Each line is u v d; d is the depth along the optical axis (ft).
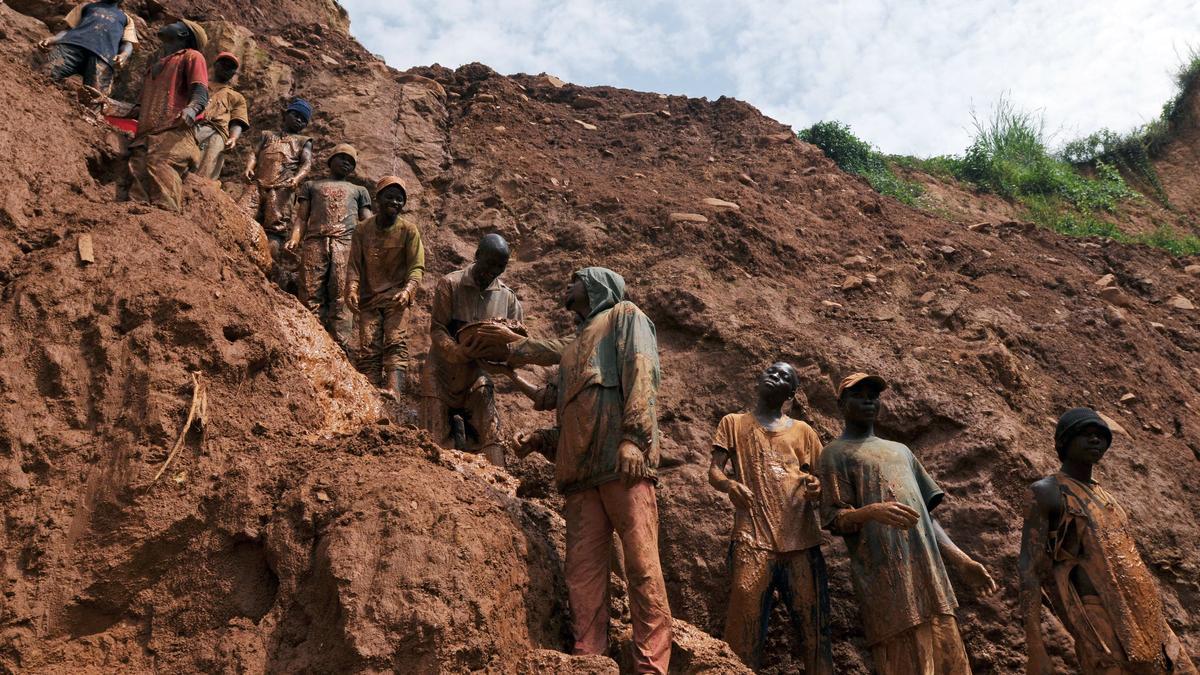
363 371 29.55
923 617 21.65
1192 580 28.63
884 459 23.12
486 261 25.93
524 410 31.91
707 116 55.57
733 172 46.70
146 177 26.94
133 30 34.50
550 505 27.45
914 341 34.42
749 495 23.49
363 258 30.25
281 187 34.17
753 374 31.58
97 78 32.40
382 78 47.55
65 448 18.74
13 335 19.74
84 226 22.61
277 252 33.65
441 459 20.79
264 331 21.66
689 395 31.32
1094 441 22.53
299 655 16.69
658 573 18.75
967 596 26.50
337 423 22.68
